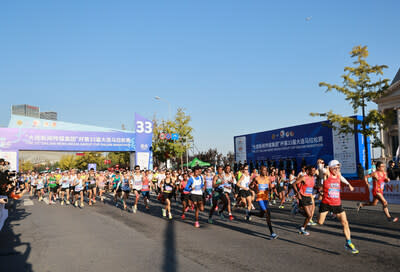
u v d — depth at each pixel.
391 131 36.88
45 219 13.05
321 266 5.75
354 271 5.43
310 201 8.70
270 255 6.61
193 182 10.58
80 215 14.23
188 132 45.53
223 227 10.33
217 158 53.88
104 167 83.44
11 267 6.15
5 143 34.31
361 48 22.88
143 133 39.28
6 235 9.51
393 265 5.73
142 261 6.39
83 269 5.95
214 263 6.12
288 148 29.58
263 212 8.51
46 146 35.81
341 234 8.62
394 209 13.53
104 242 8.32
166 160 45.06
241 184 11.84
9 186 10.77
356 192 16.84
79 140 37.09
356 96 22.61
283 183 15.70
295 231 9.27
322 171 10.67
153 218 12.90
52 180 20.73
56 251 7.41
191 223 11.38
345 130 23.55
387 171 17.91
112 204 19.17
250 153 34.28
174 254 6.90
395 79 39.44
